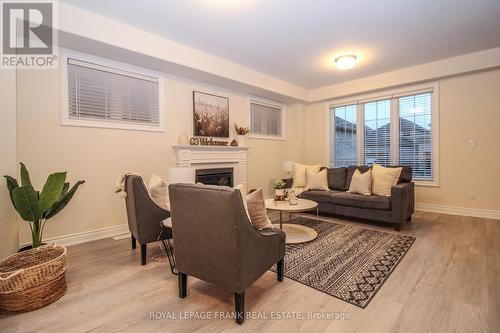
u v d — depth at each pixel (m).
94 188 3.16
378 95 4.98
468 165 4.12
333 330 1.52
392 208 3.45
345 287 2.00
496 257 2.50
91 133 3.13
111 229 3.30
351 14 2.73
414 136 4.64
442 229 3.46
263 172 5.48
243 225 1.54
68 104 2.96
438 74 4.11
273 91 4.90
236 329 1.54
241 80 4.27
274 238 1.92
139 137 3.55
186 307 1.76
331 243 2.98
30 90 2.72
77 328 1.55
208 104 4.37
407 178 3.96
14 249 2.18
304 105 6.02
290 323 1.59
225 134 4.68
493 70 3.85
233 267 1.55
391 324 1.56
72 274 2.24
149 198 2.45
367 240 3.06
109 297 1.89
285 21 2.86
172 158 3.90
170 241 3.04
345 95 5.26
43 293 1.76
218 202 1.53
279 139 5.83
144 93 3.60
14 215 2.17
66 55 2.92
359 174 4.08
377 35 3.21
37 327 1.56
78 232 3.04
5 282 1.64
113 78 3.30
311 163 6.02
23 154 2.69
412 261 2.44
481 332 1.48
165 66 3.52
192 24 2.92
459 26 3.01
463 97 4.11
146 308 1.75
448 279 2.09
